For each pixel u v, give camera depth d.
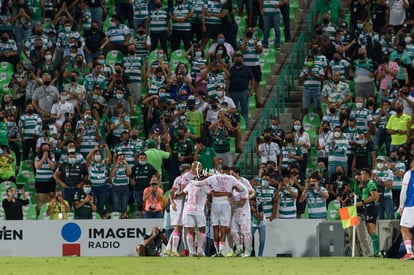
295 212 72.81
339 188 74.62
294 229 69.81
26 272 43.75
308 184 73.31
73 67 85.69
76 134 79.69
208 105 81.44
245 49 86.00
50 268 45.97
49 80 83.75
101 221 70.12
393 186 75.62
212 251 65.81
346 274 43.91
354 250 63.06
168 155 77.50
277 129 79.62
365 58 85.75
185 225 61.38
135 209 76.88
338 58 84.81
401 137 79.50
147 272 43.84
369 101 81.75
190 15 88.06
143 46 88.06
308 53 88.88
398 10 89.69
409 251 55.94
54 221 70.25
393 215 74.31
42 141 79.50
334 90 83.31
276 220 69.81
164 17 88.38
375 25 90.00
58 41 87.19
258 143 79.19
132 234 70.00
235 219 62.06
